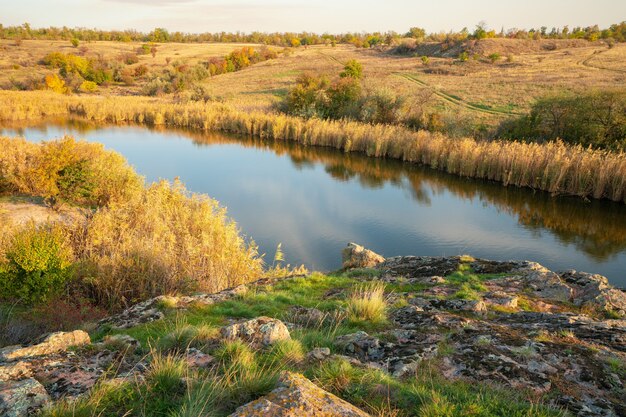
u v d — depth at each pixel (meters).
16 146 23.70
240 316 8.84
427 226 26.84
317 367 5.24
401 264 14.18
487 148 36.66
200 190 33.66
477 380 5.00
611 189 29.78
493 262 12.95
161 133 57.81
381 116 54.19
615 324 7.17
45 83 90.62
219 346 6.04
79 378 4.95
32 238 11.89
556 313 7.93
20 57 136.50
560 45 118.62
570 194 31.34
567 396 4.59
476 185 35.03
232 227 18.52
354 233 25.75
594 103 37.47
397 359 5.57
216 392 4.41
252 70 118.94
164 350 6.08
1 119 62.19
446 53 119.38
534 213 28.77
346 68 79.25
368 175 38.94
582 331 6.62
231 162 43.22
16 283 11.36
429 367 5.35
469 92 64.81
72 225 16.44
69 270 12.42
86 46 172.50
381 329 7.23
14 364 5.09
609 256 22.28
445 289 10.27
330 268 21.00
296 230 26.02
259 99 77.50
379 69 97.94
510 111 52.16
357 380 4.77
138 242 14.62
